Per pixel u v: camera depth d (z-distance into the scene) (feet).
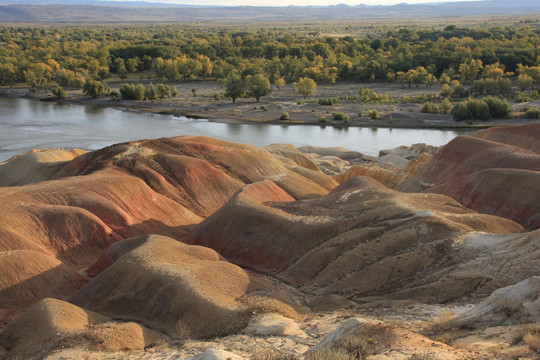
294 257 142.61
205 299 100.07
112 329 88.84
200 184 217.15
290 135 381.40
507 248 113.60
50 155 258.16
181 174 216.33
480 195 184.03
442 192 204.44
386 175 252.62
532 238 111.34
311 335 82.43
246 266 148.05
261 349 75.15
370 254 128.26
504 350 59.77
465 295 99.71
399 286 112.98
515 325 69.56
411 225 134.82
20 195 166.20
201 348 80.38
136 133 381.19
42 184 180.14
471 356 58.85
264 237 151.84
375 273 119.85
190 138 256.52
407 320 86.17
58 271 134.21
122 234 171.12
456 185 198.90
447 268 113.50
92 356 79.00
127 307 107.55
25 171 245.86
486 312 77.46
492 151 216.13
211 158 237.45
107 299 111.55
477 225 141.79
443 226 131.75
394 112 436.35
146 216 185.68
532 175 176.04
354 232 140.97
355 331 67.41
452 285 103.24
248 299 104.88
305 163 280.72
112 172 207.51
